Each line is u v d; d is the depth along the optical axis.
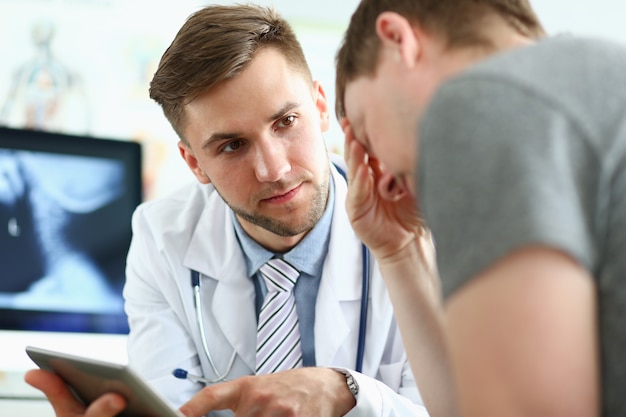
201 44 1.37
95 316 1.89
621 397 0.58
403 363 1.55
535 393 0.52
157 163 2.13
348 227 1.56
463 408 0.56
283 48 1.40
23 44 2.10
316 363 1.52
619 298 0.57
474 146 0.58
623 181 0.58
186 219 1.64
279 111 1.36
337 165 1.69
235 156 1.40
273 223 1.42
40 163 1.90
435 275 1.15
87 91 2.12
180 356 1.55
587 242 0.56
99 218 1.92
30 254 1.87
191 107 1.39
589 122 0.58
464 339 0.56
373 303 1.54
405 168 0.77
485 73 0.60
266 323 1.52
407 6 0.74
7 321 1.84
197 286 1.56
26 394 1.75
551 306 0.53
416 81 0.72
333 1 2.30
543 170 0.56
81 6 2.13
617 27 2.47
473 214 0.57
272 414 1.25
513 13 0.74
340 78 0.83
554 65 0.61
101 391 0.98
